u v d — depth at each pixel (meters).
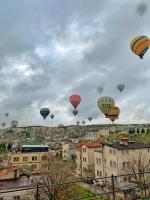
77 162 50.34
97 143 48.47
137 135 90.12
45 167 52.16
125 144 38.88
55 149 87.06
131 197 14.87
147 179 27.73
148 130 110.88
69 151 72.56
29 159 53.41
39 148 57.88
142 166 32.88
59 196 22.94
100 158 41.84
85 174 46.12
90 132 125.50
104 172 40.03
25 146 58.00
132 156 36.88
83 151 47.97
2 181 25.97
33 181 25.80
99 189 29.27
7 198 21.12
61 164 37.97
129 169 34.28
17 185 23.50
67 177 30.28
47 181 25.73
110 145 38.81
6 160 58.25
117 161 36.31
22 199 21.36
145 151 37.94
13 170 27.88
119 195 20.12
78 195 25.62
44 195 22.22
